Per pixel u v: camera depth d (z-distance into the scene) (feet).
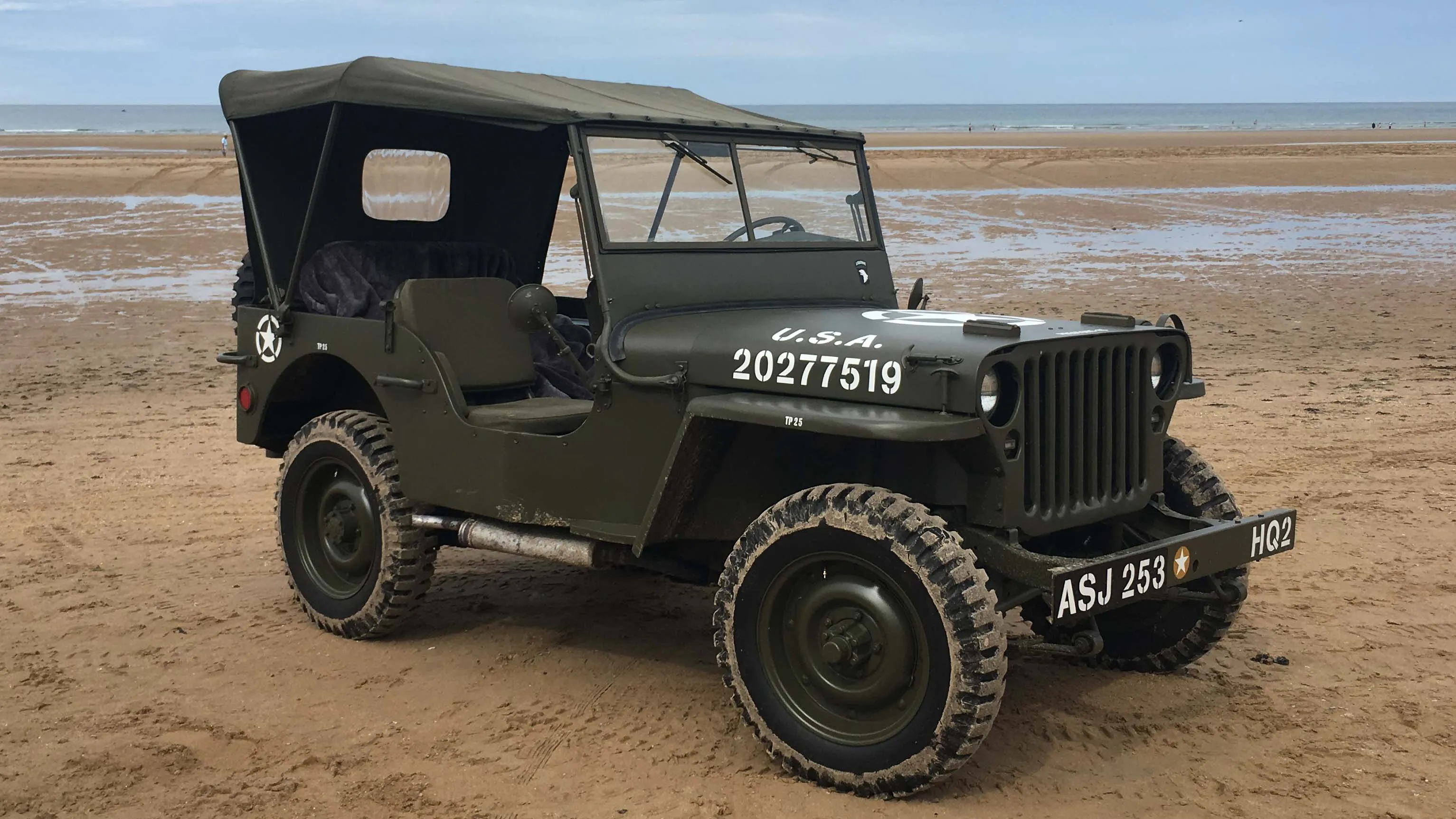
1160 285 54.24
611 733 14.11
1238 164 121.39
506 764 13.33
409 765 13.33
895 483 13.19
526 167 20.93
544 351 19.51
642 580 20.29
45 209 81.87
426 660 16.52
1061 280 55.83
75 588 19.72
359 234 19.26
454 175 20.39
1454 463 26.45
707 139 15.93
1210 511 14.78
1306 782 12.74
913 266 60.59
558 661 16.43
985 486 12.52
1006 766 13.17
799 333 13.47
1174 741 13.79
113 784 12.94
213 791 12.78
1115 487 13.85
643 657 16.58
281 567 20.97
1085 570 12.05
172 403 34.22
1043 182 105.60
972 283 55.01
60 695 15.38
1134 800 12.40
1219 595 14.76
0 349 41.37
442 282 16.83
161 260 61.57
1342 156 134.62
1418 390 34.01
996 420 12.30
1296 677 15.60
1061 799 12.44
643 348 14.32
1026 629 17.52
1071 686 15.49
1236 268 58.95
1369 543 21.25
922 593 11.77
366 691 15.46
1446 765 13.09
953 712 11.64
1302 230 74.23
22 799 12.62
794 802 12.38
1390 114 616.39
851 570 12.46
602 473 14.66
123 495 25.40
